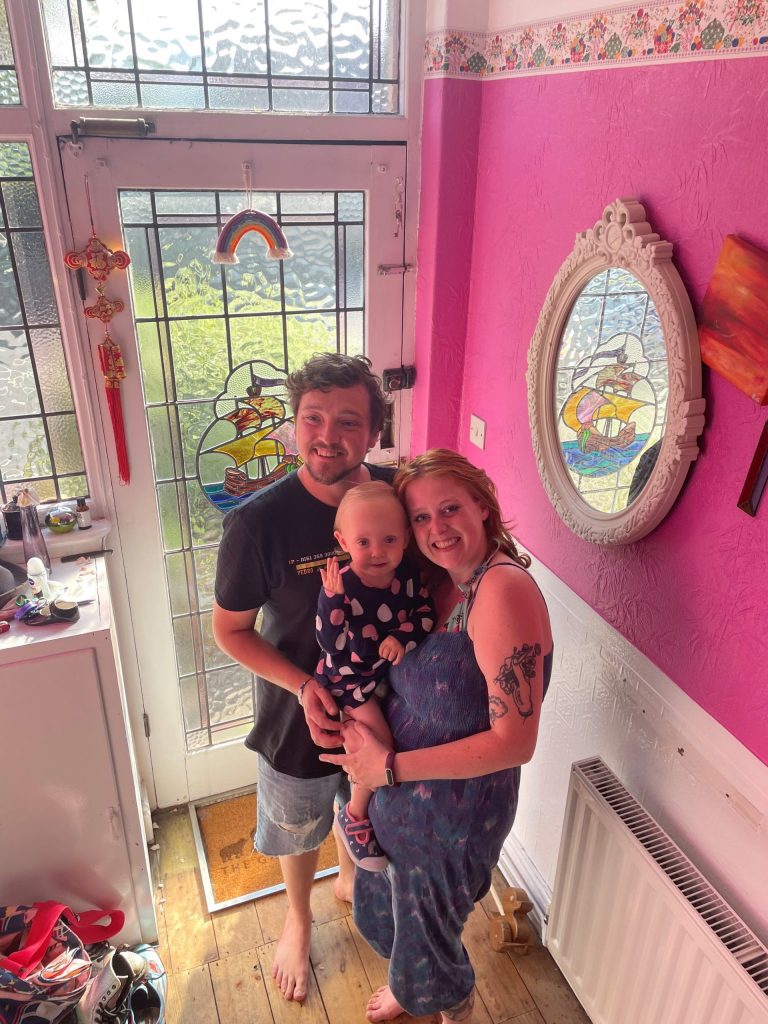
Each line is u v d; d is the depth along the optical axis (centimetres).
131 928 191
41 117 155
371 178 188
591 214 144
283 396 202
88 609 166
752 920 128
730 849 131
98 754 168
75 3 155
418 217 196
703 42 112
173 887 210
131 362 181
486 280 189
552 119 152
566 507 159
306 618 146
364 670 132
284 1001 181
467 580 123
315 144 179
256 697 163
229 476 204
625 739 155
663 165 123
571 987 175
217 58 168
